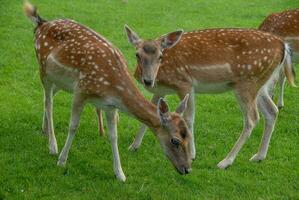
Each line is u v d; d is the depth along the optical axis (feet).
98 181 36.11
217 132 44.42
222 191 35.81
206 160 39.73
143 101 34.53
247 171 38.70
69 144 37.27
